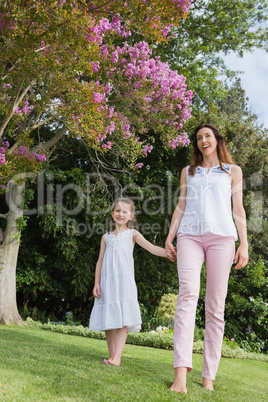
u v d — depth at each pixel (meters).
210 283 3.17
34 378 2.28
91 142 6.64
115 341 3.52
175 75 8.66
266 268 14.77
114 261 3.63
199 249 3.19
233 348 10.32
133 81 7.94
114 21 7.25
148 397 2.28
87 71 6.52
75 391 2.15
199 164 3.47
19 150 7.90
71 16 4.96
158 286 13.01
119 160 12.38
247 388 3.66
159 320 11.53
